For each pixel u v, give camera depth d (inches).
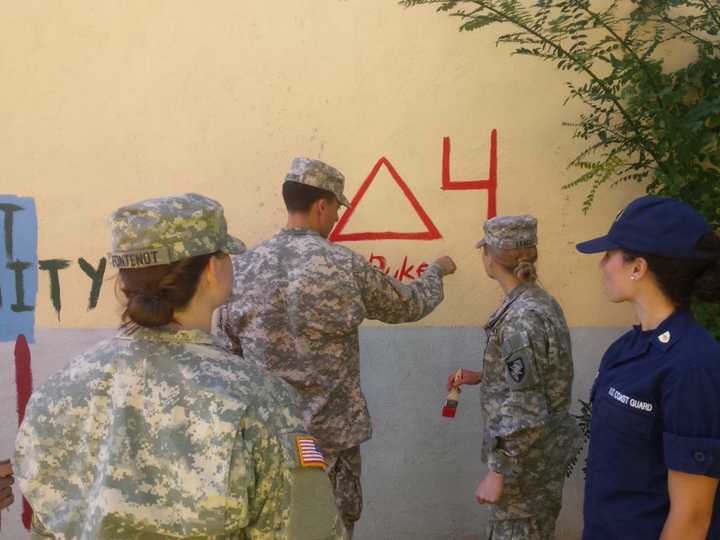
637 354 66.3
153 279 55.9
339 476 104.9
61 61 135.0
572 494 132.9
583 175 125.7
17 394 138.6
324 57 130.6
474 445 133.6
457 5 126.8
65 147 136.3
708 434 59.5
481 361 132.2
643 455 64.5
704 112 110.2
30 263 138.1
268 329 102.0
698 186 116.5
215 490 50.5
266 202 133.8
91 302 137.3
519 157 129.0
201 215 57.1
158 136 134.8
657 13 113.9
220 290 59.2
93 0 133.7
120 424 52.9
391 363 134.0
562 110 127.4
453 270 121.6
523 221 101.9
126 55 134.1
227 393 53.0
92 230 136.9
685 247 63.9
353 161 131.6
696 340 62.9
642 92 118.1
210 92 133.3
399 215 131.4
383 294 105.7
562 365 98.1
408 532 135.4
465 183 130.1
